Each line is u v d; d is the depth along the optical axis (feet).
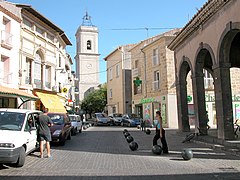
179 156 37.19
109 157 36.99
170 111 107.86
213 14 47.44
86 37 265.13
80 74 261.65
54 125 51.98
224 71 45.91
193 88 58.90
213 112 108.06
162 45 111.96
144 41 132.77
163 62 111.45
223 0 42.24
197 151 41.22
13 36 74.90
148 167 29.91
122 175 26.13
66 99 122.52
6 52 72.08
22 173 27.14
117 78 167.32
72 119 79.56
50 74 101.81
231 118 45.42
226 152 39.55
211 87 108.17
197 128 57.57
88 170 28.50
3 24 72.38
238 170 27.91
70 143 55.06
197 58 56.59
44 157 36.88
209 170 28.07
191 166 30.19
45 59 96.94
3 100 70.85
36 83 92.02
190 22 55.88
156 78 119.34
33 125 36.40
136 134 77.77
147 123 120.26
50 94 99.25
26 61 86.99
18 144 28.55
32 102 85.81
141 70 133.08
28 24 88.22
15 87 75.82
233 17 40.91
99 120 135.33
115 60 170.71
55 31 104.99
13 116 34.09
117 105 167.12
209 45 49.85
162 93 112.16
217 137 50.31
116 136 71.97
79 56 262.88
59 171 28.04
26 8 84.17
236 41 57.62
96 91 223.10
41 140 36.45
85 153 40.86
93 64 264.93
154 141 40.68
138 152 41.47
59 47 115.65
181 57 67.41
